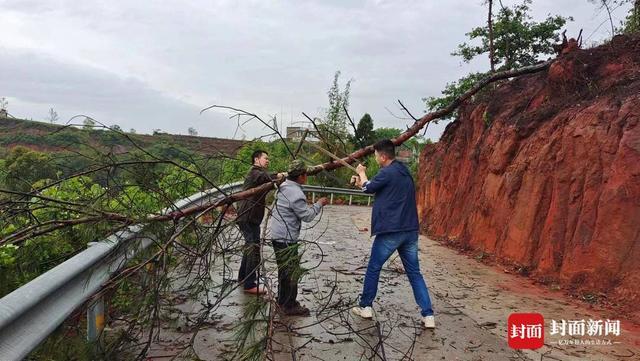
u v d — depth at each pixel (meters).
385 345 4.85
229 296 6.18
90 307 3.97
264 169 5.95
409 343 4.92
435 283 7.27
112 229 4.57
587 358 4.62
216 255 5.06
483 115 11.61
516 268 8.11
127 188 5.08
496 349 4.80
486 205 9.64
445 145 14.14
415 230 5.51
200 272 4.98
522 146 9.20
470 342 4.97
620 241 6.45
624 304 5.98
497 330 5.32
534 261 7.90
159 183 5.24
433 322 5.34
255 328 4.12
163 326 5.01
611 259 6.47
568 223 7.40
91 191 5.20
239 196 5.40
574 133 7.71
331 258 8.98
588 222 7.00
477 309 6.05
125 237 4.54
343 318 5.54
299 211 5.57
